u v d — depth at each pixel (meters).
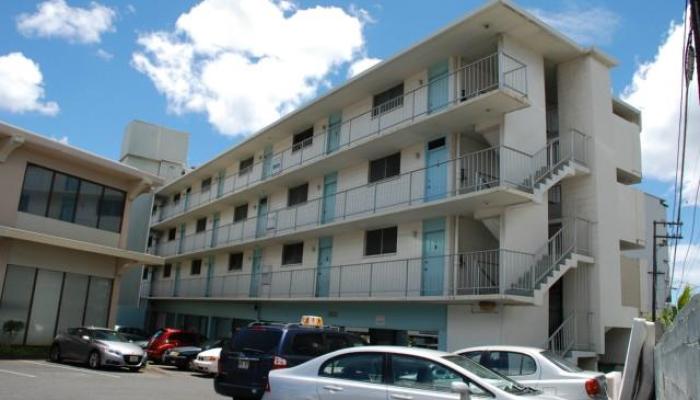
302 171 25.30
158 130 43.53
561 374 10.02
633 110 22.69
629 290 20.50
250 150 31.94
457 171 18.64
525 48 18.89
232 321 30.89
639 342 10.86
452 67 19.48
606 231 18.84
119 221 24.89
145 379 17.23
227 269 32.31
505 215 17.08
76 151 22.33
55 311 22.50
